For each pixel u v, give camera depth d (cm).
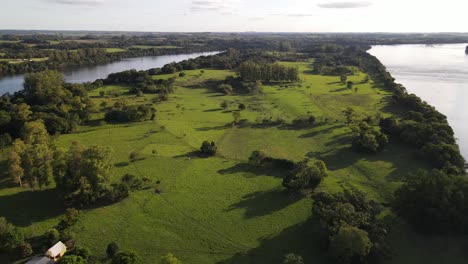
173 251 6272
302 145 11525
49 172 8350
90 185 7662
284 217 7362
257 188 8594
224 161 10181
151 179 8912
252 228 6994
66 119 12469
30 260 5747
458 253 6338
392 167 9750
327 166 9906
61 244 6038
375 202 7425
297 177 8281
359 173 9481
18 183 8506
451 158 9606
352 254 5769
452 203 6875
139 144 11306
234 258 6134
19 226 6819
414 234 6875
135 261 5447
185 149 11006
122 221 7112
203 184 8744
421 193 6988
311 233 6844
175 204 7794
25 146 8369
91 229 6812
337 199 7175
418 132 11038
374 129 11906
